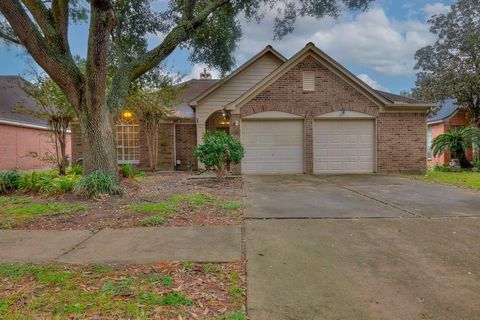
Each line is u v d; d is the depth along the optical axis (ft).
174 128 53.52
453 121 66.28
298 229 16.17
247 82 53.93
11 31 31.63
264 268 11.24
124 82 27.71
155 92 46.88
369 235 15.06
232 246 13.56
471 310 8.49
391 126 44.42
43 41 23.89
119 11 33.47
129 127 52.90
